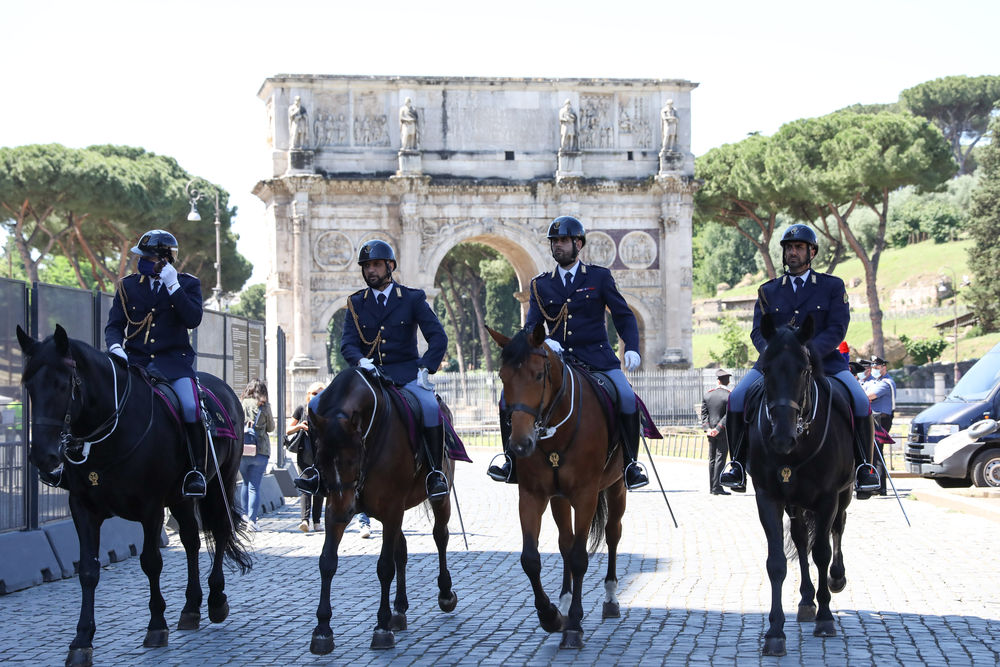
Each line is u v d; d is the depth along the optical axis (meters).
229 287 105.19
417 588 18.14
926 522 26.12
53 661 13.30
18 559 18.92
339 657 13.22
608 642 13.67
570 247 15.51
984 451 32.53
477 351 135.88
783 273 15.72
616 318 15.61
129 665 12.96
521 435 12.85
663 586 17.75
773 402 13.05
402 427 14.39
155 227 89.06
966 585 17.48
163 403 14.42
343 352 15.54
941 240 163.88
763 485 13.94
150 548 14.03
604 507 15.38
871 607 15.76
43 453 12.38
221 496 15.65
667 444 58.72
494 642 13.86
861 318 141.38
